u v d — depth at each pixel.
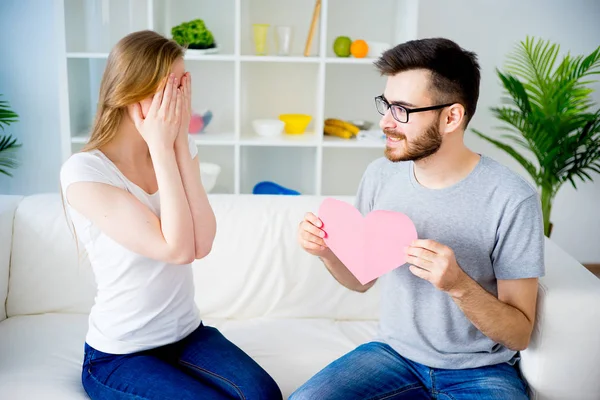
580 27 3.58
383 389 1.61
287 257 2.18
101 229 1.62
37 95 3.54
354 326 2.14
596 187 3.73
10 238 2.15
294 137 3.44
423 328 1.68
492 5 3.54
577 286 1.71
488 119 3.69
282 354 1.93
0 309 2.10
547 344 1.67
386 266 1.62
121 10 3.30
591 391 1.70
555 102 3.19
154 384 1.58
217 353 1.71
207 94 3.57
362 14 3.52
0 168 3.60
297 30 3.53
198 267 2.17
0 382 1.71
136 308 1.67
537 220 1.59
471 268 1.63
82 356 1.88
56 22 3.24
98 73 3.45
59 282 2.14
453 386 1.62
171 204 1.62
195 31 3.20
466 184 1.64
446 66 1.56
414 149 1.60
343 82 3.60
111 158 1.69
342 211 1.66
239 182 3.38
